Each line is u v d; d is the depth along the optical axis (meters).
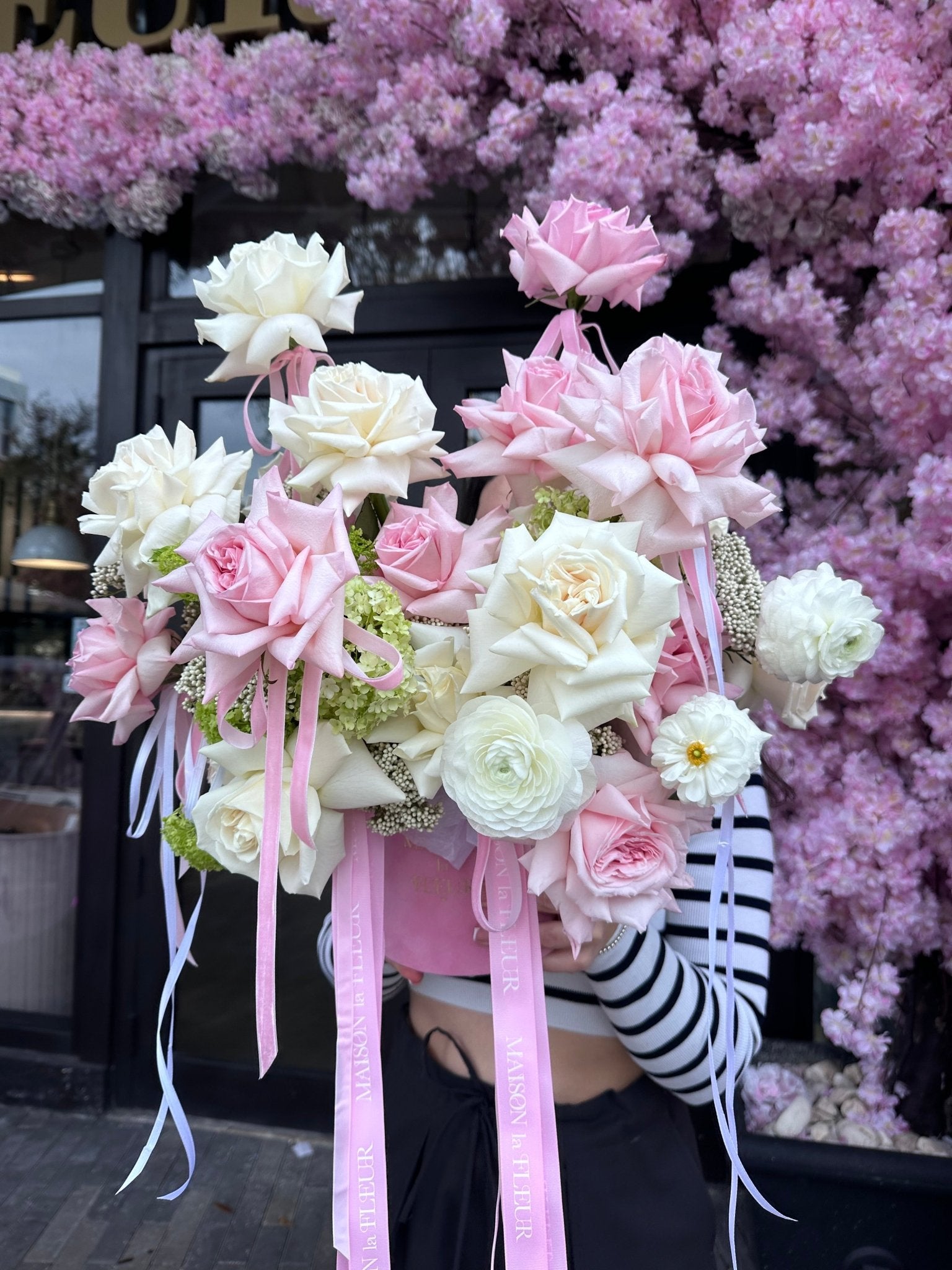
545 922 0.77
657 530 0.64
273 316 0.75
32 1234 2.34
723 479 0.63
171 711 0.78
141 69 2.49
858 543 1.83
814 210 1.93
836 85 1.70
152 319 2.93
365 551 0.71
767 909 0.92
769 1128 1.97
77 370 3.10
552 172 1.87
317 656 0.56
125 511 0.71
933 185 1.73
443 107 2.05
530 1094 0.69
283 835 0.62
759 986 0.89
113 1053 2.94
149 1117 2.88
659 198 2.03
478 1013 0.91
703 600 0.66
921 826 1.81
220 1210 2.44
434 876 0.81
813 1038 2.48
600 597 0.59
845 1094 2.04
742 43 1.75
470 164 2.24
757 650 0.70
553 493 0.69
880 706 1.91
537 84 2.01
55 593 3.13
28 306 3.08
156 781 0.78
